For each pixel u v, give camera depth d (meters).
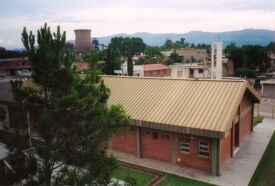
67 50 10.25
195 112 21.06
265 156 22.81
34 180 9.96
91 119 10.27
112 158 10.97
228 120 19.31
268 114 37.22
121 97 25.72
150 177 19.53
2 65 76.50
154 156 22.70
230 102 20.86
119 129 10.75
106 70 62.00
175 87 24.78
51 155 10.10
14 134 10.02
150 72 80.38
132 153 23.75
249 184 18.20
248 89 24.25
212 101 21.56
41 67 9.59
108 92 10.98
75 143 10.35
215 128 18.88
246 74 77.56
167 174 19.95
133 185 11.52
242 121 26.00
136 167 21.25
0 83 45.62
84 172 10.48
